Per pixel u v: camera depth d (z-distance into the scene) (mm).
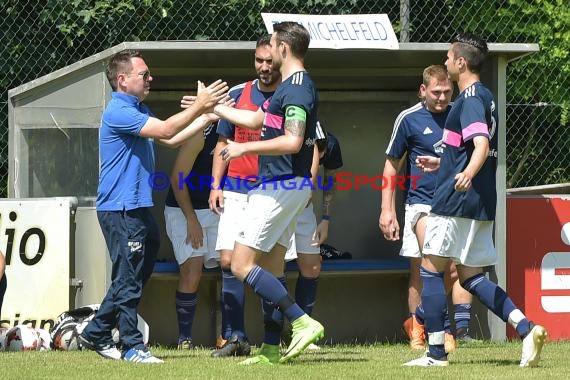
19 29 35625
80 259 27906
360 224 32875
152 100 31609
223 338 26922
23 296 27375
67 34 35875
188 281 27625
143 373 19484
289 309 20906
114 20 36156
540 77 37875
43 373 19625
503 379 18625
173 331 29703
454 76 21516
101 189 21953
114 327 23016
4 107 35344
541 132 37531
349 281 31047
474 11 37844
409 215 27328
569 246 30297
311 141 20844
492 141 21391
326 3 37406
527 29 38000
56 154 28875
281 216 20734
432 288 21328
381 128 32938
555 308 30172
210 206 25766
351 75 31594
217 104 21500
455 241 21141
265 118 20875
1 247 27484
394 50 28344
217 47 27578
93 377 18922
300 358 23047
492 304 21391
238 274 20953
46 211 27547
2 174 35438
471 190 20984
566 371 19922
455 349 25938
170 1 36375
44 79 28609
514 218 30000
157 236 22469
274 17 28016
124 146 21797
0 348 25734
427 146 26922
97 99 27797
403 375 19172
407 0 34219
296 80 20547
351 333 31016
